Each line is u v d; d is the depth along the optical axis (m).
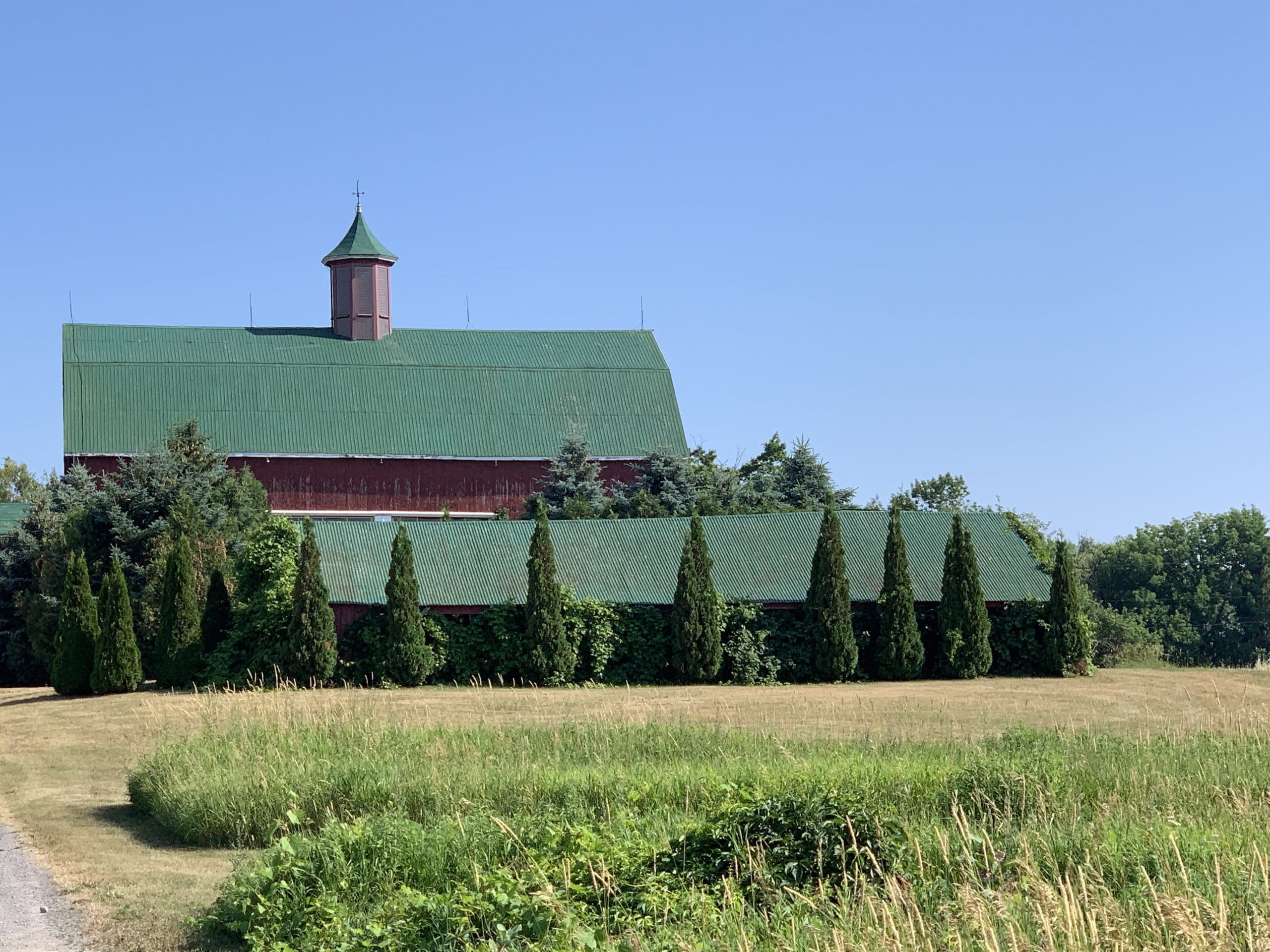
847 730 29.36
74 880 16.95
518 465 72.50
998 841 14.55
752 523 47.19
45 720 35.03
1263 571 82.31
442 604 41.94
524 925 13.05
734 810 15.55
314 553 40.03
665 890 13.72
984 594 43.84
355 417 71.88
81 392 69.62
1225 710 32.66
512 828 16.36
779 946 11.76
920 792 17.77
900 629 42.47
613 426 74.62
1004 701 36.31
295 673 39.53
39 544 54.34
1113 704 35.66
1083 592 54.53
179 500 51.72
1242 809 15.59
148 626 45.38
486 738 23.89
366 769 20.36
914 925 11.80
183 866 17.83
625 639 42.34
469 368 75.62
